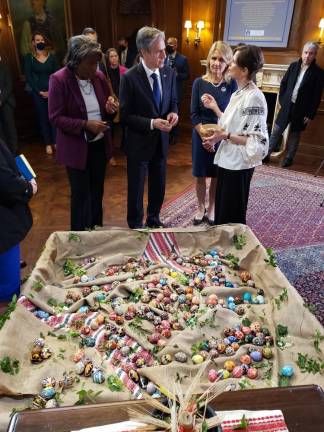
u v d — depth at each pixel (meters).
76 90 2.23
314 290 2.34
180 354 1.58
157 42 2.23
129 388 1.40
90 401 1.33
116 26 6.32
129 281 2.07
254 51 1.90
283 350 1.58
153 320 1.79
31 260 2.62
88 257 2.27
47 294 1.88
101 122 2.26
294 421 0.81
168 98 2.57
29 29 5.72
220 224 2.42
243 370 1.50
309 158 5.06
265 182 4.14
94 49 2.07
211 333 1.72
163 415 0.80
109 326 1.73
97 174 2.60
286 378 1.47
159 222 3.03
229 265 2.24
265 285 1.99
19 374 1.42
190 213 3.35
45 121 4.91
